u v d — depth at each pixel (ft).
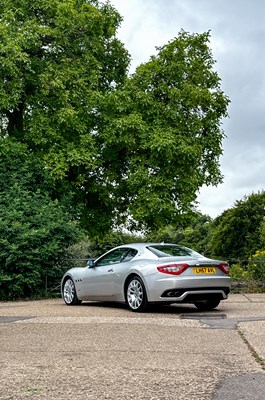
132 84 79.30
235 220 185.26
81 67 77.41
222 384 16.69
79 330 28.84
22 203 59.31
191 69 83.35
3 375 18.17
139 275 38.63
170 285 36.94
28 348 23.50
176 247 41.14
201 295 37.88
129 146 77.30
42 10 79.46
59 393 15.83
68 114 73.26
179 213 80.02
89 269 44.16
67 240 58.95
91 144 75.46
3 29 72.28
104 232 84.53
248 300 48.73
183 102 80.28
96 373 18.40
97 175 82.07
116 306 43.93
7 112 82.12
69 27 77.82
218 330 28.30
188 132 80.12
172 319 33.22
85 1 84.48
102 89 85.56
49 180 71.51
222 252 186.60
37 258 54.54
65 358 21.13
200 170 84.23
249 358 20.76
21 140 78.07
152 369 18.97
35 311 40.19
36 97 76.23
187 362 20.16
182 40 83.30
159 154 76.33
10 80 73.46
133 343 24.57
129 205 78.38
